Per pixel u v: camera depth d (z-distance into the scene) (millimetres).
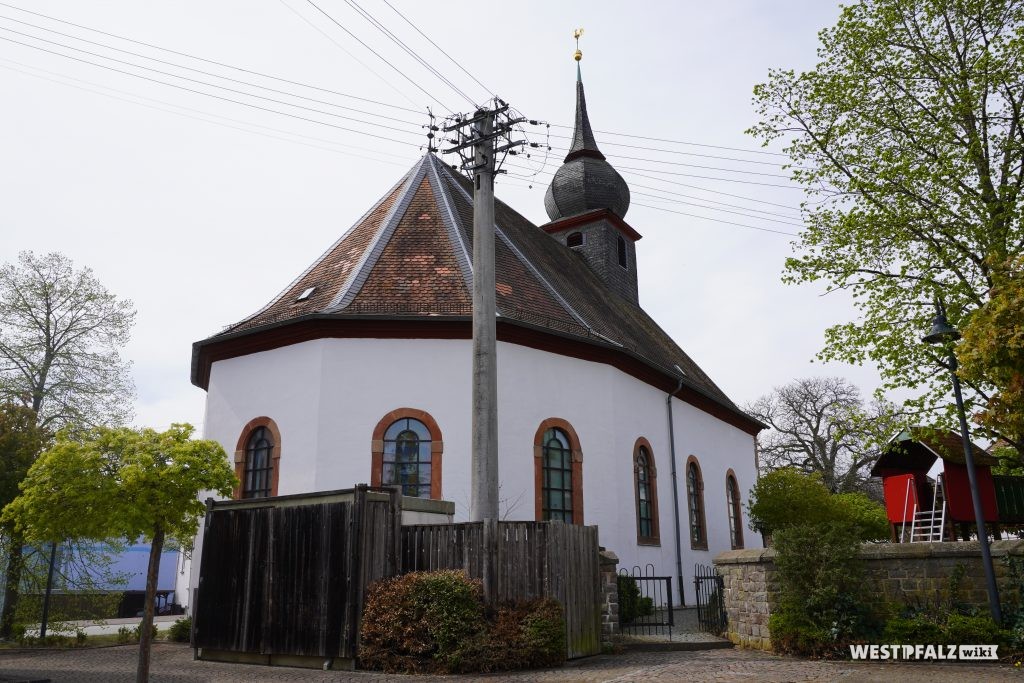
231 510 13086
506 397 17203
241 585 12602
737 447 29031
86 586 19359
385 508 11852
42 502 9477
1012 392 10734
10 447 17859
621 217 32875
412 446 16562
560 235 32156
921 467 17922
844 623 11211
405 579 11047
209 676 10852
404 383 16781
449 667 10352
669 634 13992
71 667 12219
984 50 14930
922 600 11227
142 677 9328
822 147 16047
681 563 21500
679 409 23906
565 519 17688
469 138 14914
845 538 11602
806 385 49156
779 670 9953
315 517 11906
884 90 15773
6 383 25766
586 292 25094
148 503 9555
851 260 15547
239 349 18203
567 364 18703
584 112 34312
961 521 14539
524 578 11344
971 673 9430
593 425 18781
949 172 14578
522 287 19844
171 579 42188
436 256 18984
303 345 17281
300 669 11297
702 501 24188
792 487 26000
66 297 27781
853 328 15359
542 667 10789
